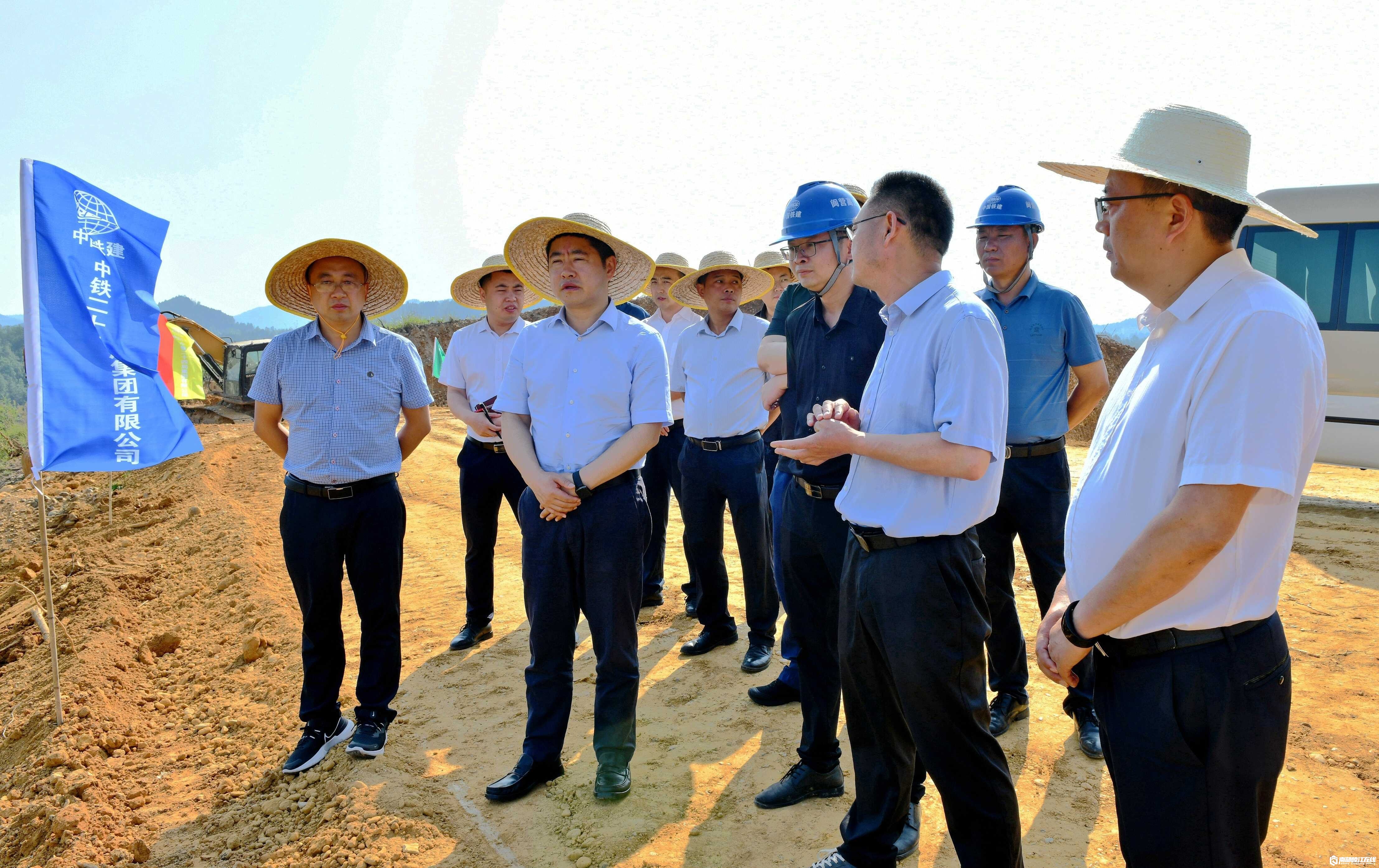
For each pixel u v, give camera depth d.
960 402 2.19
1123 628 1.76
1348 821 2.89
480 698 4.34
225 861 3.27
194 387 19.38
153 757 4.39
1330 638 4.62
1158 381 1.75
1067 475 3.64
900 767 2.49
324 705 3.85
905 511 2.26
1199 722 1.68
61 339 4.78
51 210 4.77
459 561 7.35
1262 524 1.65
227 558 7.73
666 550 7.20
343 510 3.75
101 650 5.79
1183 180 1.68
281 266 3.72
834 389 3.02
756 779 3.33
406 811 3.24
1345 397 8.41
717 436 4.62
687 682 4.38
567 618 3.39
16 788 4.29
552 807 3.25
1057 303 3.59
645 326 3.41
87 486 15.38
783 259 6.25
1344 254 8.44
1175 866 1.72
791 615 3.13
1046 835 2.86
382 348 3.87
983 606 2.32
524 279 3.87
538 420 3.46
